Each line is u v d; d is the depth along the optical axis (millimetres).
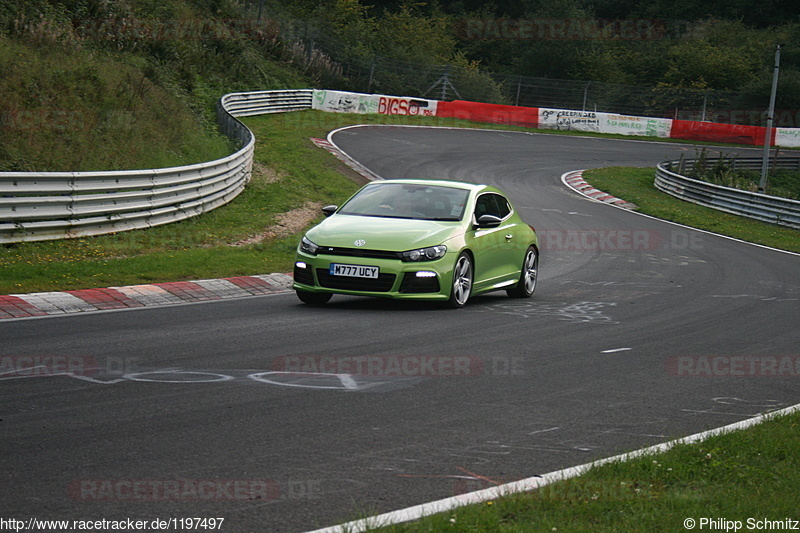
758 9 186875
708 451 10156
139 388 12695
